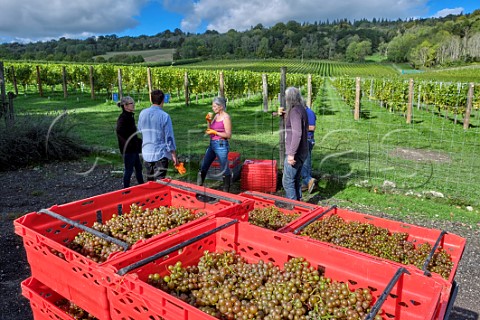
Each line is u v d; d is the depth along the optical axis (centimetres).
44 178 760
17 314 338
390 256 280
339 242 298
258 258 266
